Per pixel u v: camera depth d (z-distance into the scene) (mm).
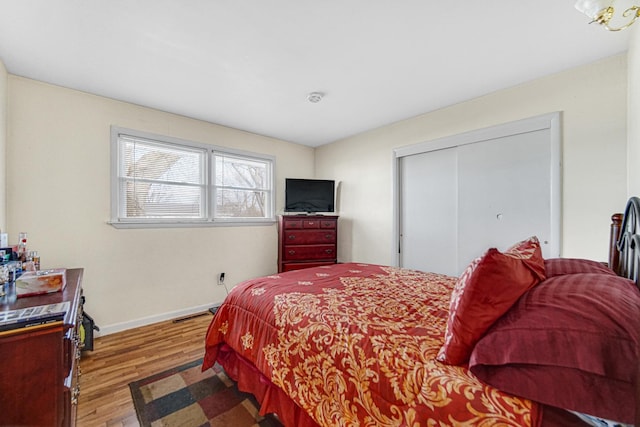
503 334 824
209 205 3480
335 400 1113
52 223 2459
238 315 1789
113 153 2773
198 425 1520
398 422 911
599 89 2133
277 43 1914
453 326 937
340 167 4289
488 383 805
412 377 927
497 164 2688
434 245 3205
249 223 3854
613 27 1377
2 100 2123
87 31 1771
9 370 887
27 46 1920
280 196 4266
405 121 3434
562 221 2297
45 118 2426
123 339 2604
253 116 3301
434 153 3205
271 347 1454
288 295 1644
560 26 1745
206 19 1672
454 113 2977
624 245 1361
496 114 2666
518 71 2299
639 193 1660
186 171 3334
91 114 2660
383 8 1590
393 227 3551
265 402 1475
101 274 2711
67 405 1033
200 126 3414
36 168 2381
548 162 2393
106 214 2736
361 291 1707
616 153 2059
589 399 667
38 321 932
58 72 2270
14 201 2275
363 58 2104
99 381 1918
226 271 3627
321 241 3975
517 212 2566
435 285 1874
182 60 2115
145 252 2980
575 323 738
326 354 1188
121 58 2082
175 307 3186
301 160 4551
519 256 1017
